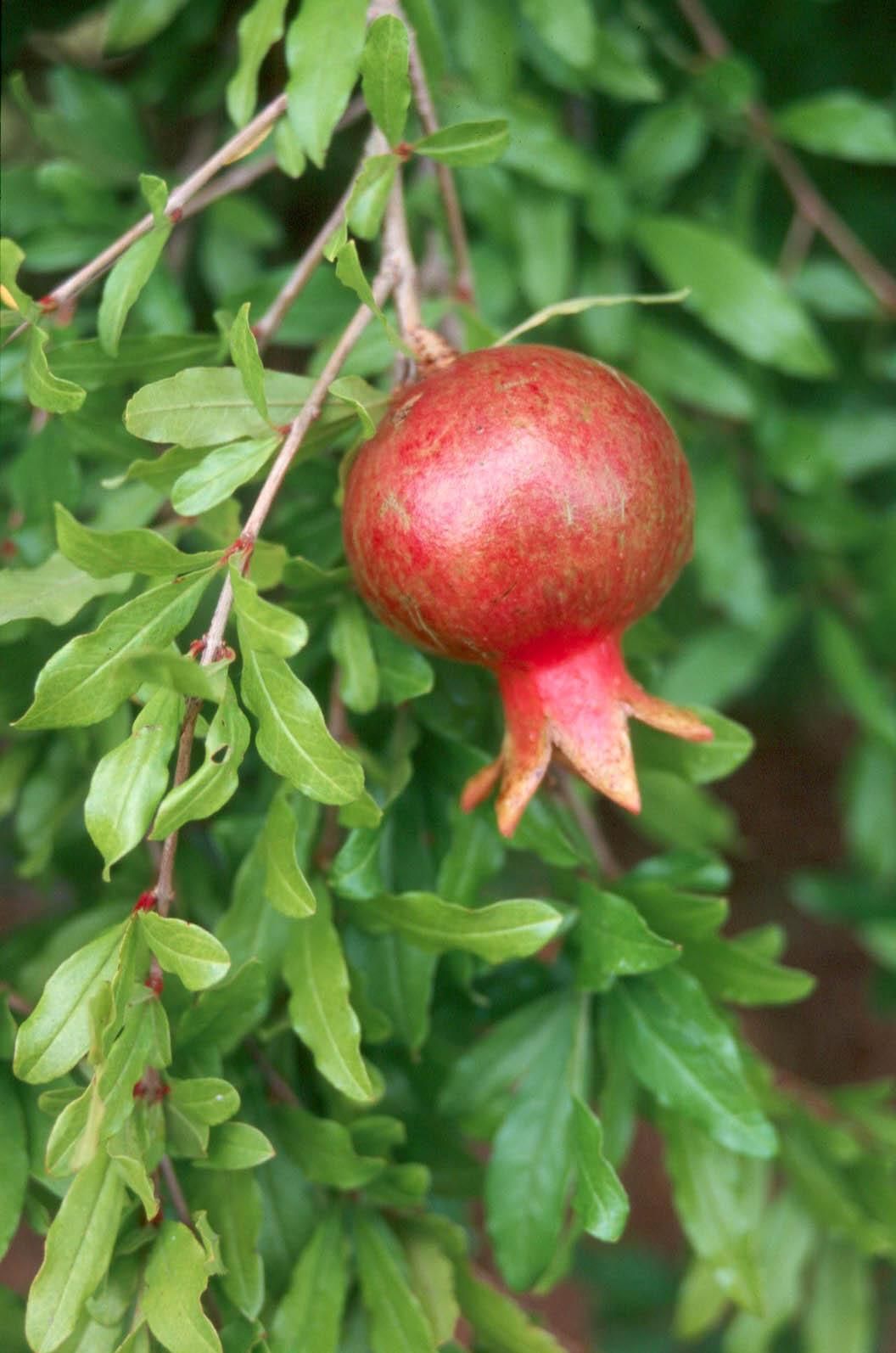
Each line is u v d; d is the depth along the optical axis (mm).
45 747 915
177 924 765
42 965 882
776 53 1128
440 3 939
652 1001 868
